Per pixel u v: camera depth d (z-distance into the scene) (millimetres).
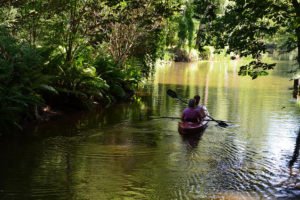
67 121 13453
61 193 7418
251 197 7547
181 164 9375
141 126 13242
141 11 20250
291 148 11031
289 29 10336
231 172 8914
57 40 15883
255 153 10477
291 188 8047
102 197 7312
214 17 10094
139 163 9320
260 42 10797
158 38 25812
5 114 11148
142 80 24688
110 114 15211
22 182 7863
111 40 22031
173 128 13117
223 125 13531
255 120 14766
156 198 7359
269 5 10141
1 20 14305
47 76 12703
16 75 12180
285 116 15633
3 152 9703
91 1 16047
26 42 14547
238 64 55312
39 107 13797
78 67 16047
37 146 10352
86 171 8633
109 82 18578
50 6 14336
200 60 59031
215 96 21141
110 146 10672
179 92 22531
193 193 7648
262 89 24734
